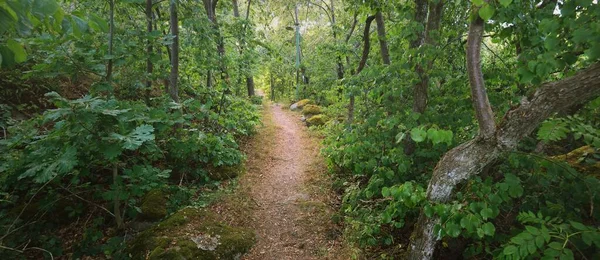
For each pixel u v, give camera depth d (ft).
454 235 8.23
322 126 38.04
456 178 8.76
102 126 11.16
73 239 14.37
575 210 9.36
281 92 86.89
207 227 14.98
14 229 12.87
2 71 20.26
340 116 36.58
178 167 20.24
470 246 10.93
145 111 13.69
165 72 18.97
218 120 25.95
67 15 5.61
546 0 11.81
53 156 11.19
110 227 15.21
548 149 15.14
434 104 14.73
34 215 14.44
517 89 12.85
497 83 13.50
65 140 11.17
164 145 19.47
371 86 16.62
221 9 34.04
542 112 7.43
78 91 23.29
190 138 19.03
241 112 32.30
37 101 20.86
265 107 62.69
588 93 7.00
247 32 29.63
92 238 13.98
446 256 12.45
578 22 7.06
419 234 10.19
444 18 16.47
